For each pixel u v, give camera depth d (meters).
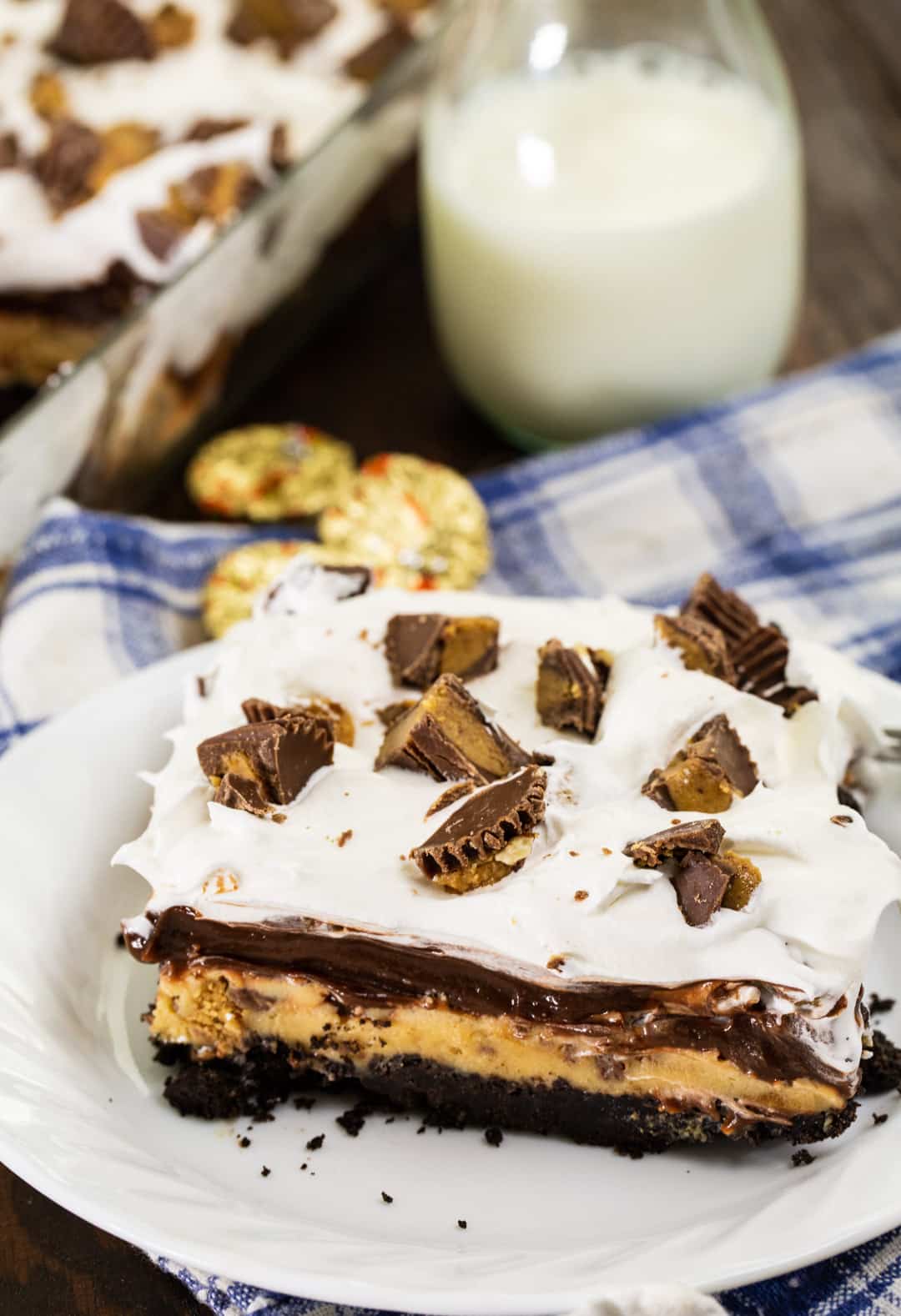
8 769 0.47
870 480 0.56
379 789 0.45
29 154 0.62
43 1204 0.45
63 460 0.55
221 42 0.65
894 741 0.47
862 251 0.63
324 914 0.44
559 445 0.58
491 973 0.44
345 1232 0.43
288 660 0.47
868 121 0.66
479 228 0.55
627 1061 0.44
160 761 0.48
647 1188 0.44
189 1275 0.43
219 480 0.56
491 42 0.57
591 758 0.45
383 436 0.59
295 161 0.62
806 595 0.54
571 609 0.48
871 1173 0.43
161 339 0.56
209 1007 0.45
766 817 0.44
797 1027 0.44
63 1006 0.46
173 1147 0.45
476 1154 0.45
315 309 0.61
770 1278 0.43
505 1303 0.41
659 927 0.44
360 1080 0.46
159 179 0.60
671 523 0.56
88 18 0.64
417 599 0.48
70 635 0.52
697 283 0.56
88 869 0.47
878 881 0.44
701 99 0.56
